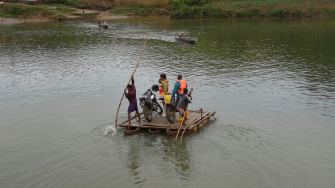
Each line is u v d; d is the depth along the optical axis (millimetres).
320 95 15984
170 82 18812
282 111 13953
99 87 18156
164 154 10344
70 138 11719
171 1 68562
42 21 59875
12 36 41438
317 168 9328
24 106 15328
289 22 51594
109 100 15891
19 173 9461
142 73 21188
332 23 48375
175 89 12281
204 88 17578
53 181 9008
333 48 28969
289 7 61375
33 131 12438
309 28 43656
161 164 9734
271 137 11406
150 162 9867
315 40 33750
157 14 67438
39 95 16969
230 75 20391
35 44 35031
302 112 13781
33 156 10469
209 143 11023
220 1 67812
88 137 11773
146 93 12891
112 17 64250
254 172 9164
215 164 9633
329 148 10508
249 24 50250
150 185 8672
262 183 8633
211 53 28359
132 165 9719
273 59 25266
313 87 17375
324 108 14180
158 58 26375
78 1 68938
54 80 19938
